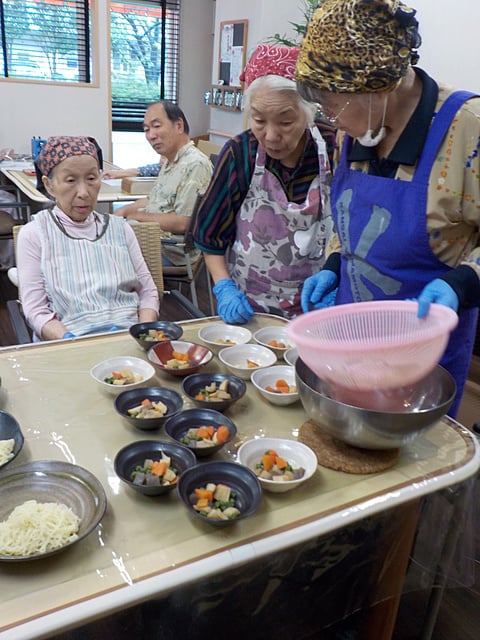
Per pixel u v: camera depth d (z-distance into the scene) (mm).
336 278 1411
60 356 1303
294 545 791
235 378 1171
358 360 834
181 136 2963
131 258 1860
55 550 715
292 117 1348
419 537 1146
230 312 1529
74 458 937
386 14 906
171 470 889
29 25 4355
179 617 971
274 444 977
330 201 1444
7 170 3768
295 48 1323
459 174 1081
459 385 1330
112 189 3428
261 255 1668
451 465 979
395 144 1136
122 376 1187
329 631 1257
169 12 5145
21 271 1715
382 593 1145
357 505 860
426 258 1188
